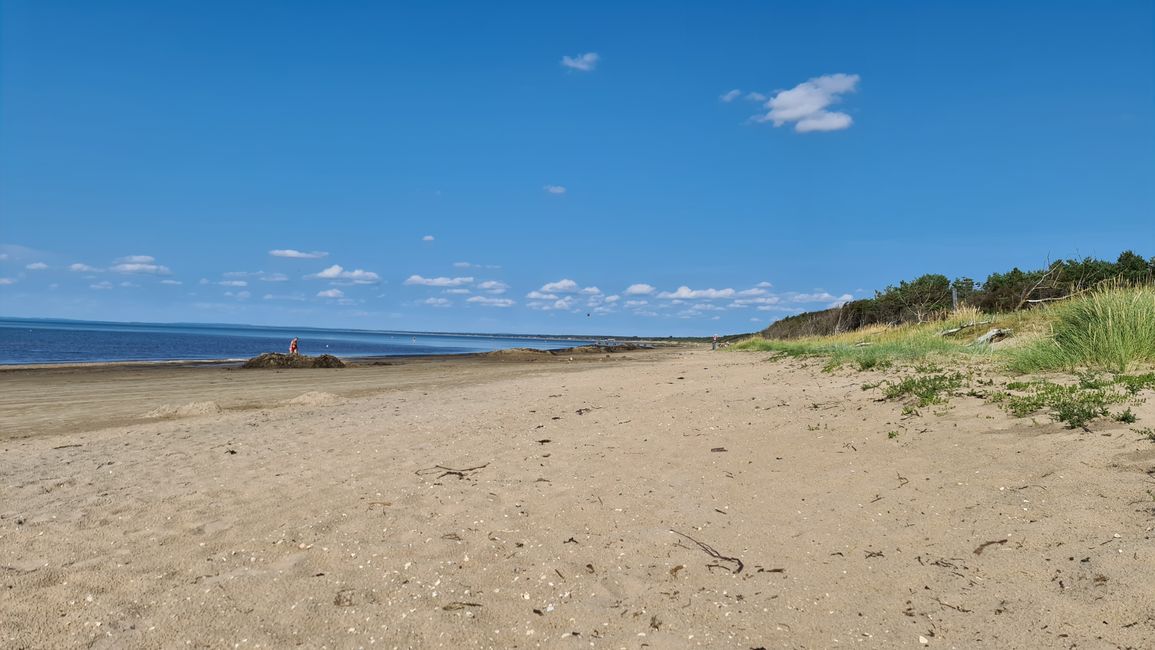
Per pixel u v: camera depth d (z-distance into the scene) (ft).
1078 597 9.89
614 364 89.97
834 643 9.64
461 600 11.41
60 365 87.15
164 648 9.88
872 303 114.01
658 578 12.10
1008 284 78.48
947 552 12.05
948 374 27.27
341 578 12.35
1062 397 18.95
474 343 479.00
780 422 22.77
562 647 9.86
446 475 19.72
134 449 25.52
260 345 246.27
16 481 20.15
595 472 19.16
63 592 11.78
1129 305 27.37
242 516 16.12
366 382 59.21
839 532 13.52
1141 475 13.16
